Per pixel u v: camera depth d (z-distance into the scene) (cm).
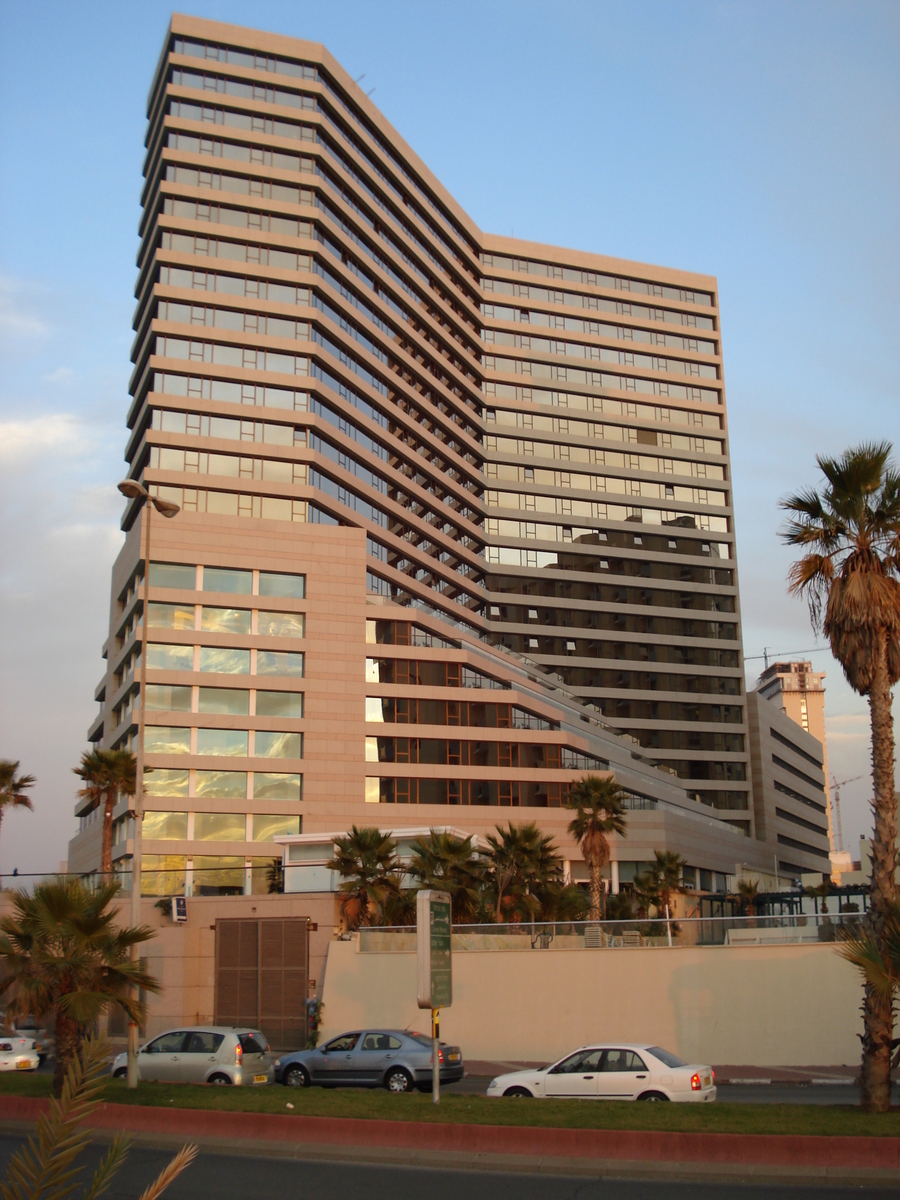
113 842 7175
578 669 11225
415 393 9594
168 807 6800
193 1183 1532
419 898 2084
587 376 12062
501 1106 1945
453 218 11500
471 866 4131
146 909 4159
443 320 10781
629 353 12312
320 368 8112
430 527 9538
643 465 12069
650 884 6850
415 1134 1753
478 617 10325
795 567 2262
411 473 9531
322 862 4612
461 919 4062
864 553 2209
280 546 7456
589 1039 3272
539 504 11550
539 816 7744
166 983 4047
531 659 11031
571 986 3338
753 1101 2244
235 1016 4012
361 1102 2027
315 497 7688
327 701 7312
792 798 13125
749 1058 3084
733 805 11362
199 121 8188
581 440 11838
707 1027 3148
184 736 6981
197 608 7200
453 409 10725
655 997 3231
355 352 8556
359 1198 1420
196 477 7431
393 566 8744
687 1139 1597
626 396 12150
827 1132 1606
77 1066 485
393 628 7775
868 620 2152
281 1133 1850
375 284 9306
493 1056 3378
